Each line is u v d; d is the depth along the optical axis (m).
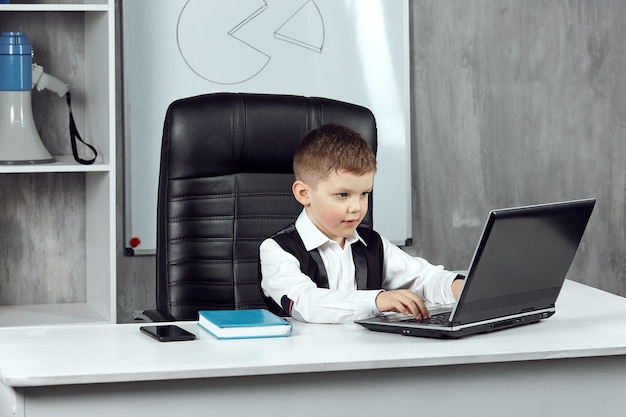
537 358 1.94
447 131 3.89
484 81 3.91
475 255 1.96
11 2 3.45
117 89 3.54
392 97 3.80
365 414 1.90
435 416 1.93
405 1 3.77
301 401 1.86
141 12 3.53
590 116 4.05
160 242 2.68
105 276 3.27
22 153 3.18
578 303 2.49
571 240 2.18
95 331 2.14
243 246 2.72
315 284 2.31
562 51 3.99
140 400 1.79
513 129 3.96
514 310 2.16
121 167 3.56
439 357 1.88
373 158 2.32
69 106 3.28
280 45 3.68
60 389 1.75
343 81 3.75
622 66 4.06
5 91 3.17
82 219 3.60
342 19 3.73
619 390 2.04
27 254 3.55
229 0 3.62
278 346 1.98
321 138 2.32
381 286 2.58
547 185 4.03
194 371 1.77
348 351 1.93
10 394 1.77
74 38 3.53
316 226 2.41
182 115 2.65
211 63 3.62
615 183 4.11
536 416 1.99
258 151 2.71
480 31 3.88
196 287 2.68
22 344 1.99
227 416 1.83
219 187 2.70
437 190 3.90
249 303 2.72
